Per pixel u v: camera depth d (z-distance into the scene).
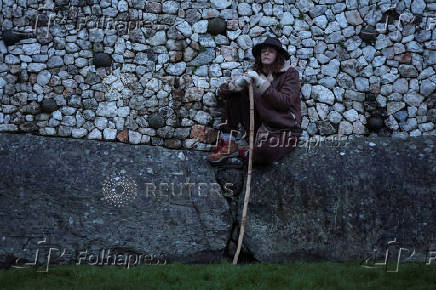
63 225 4.25
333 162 4.71
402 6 5.23
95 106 5.05
